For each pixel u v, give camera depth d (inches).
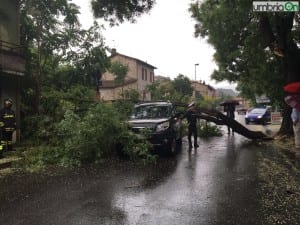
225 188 337.4
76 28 789.9
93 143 487.2
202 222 245.1
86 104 700.0
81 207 281.9
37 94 715.4
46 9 738.8
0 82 584.4
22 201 300.0
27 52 714.2
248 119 1418.6
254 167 442.6
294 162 473.7
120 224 243.0
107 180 376.8
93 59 808.3
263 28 727.1
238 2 604.4
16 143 603.2
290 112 769.6
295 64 730.2
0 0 592.4
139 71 2084.2
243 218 252.2
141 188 341.1
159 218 254.4
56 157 487.2
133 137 505.7
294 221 245.4
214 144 701.3
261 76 863.1
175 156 543.2
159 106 593.0
